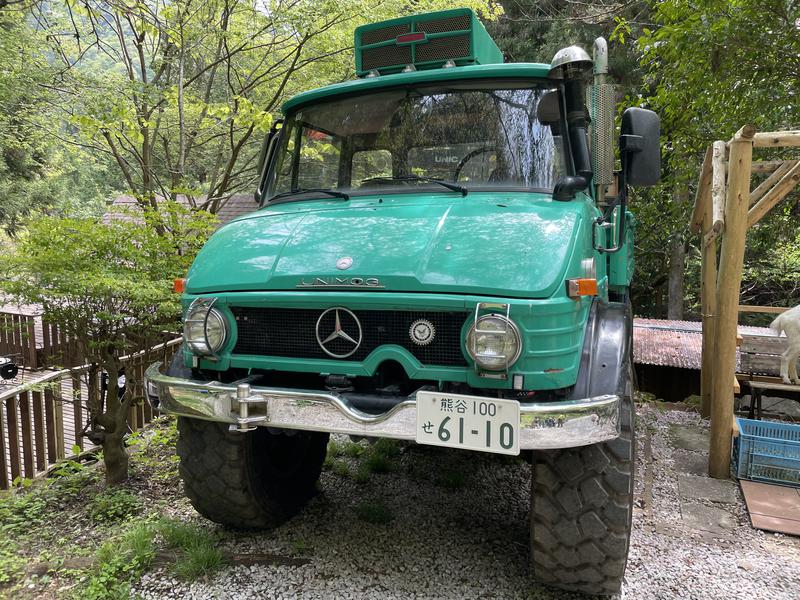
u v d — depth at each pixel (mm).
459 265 2336
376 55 3650
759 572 2861
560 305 2217
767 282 13500
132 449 4547
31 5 6562
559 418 2098
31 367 9562
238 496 2934
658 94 7184
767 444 3883
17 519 3432
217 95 9141
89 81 6418
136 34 7035
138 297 3654
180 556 2904
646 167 3012
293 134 3674
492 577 2764
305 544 3041
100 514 3445
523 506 3549
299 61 8023
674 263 13102
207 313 2613
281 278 2535
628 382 2609
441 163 3205
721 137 6777
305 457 3496
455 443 2180
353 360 2471
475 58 3469
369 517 3318
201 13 7273
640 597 2633
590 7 11781
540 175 3008
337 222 2789
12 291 3621
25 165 14133
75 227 3836
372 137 3393
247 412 2449
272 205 3453
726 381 3980
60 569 2844
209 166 11031
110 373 3906
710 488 3855
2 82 6449
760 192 4934
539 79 3162
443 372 2307
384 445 4348
